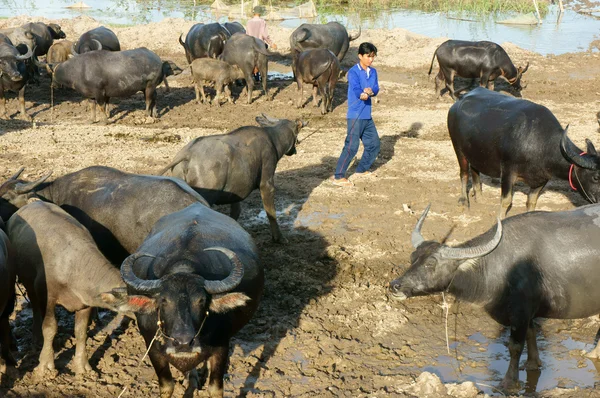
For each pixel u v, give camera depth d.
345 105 18.42
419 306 7.73
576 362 6.63
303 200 11.15
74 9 37.16
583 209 6.41
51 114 17.14
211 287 4.75
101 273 5.94
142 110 17.62
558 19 33.03
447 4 37.28
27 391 6.04
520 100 9.60
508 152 9.31
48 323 6.24
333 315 7.48
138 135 14.73
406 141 14.58
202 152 8.27
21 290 7.52
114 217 6.98
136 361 6.57
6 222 7.12
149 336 5.23
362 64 11.52
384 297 7.89
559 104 18.05
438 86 19.14
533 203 9.68
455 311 7.61
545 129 9.03
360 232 9.83
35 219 6.41
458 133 10.16
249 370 6.43
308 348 6.80
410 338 7.06
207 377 6.33
